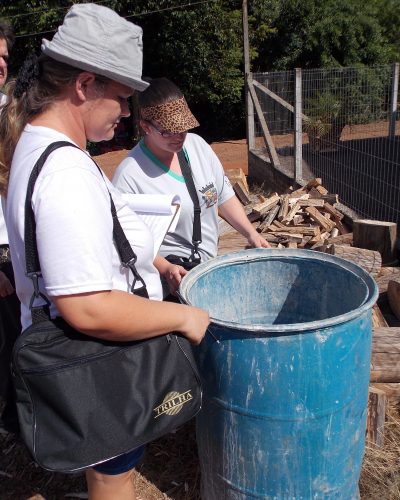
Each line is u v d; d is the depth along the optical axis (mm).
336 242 5078
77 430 1627
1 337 2383
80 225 1480
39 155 1560
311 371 2031
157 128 2551
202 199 2799
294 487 2236
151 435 1711
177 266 2596
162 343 1734
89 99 1622
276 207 5848
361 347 2135
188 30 16516
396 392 3012
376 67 7809
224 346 2082
